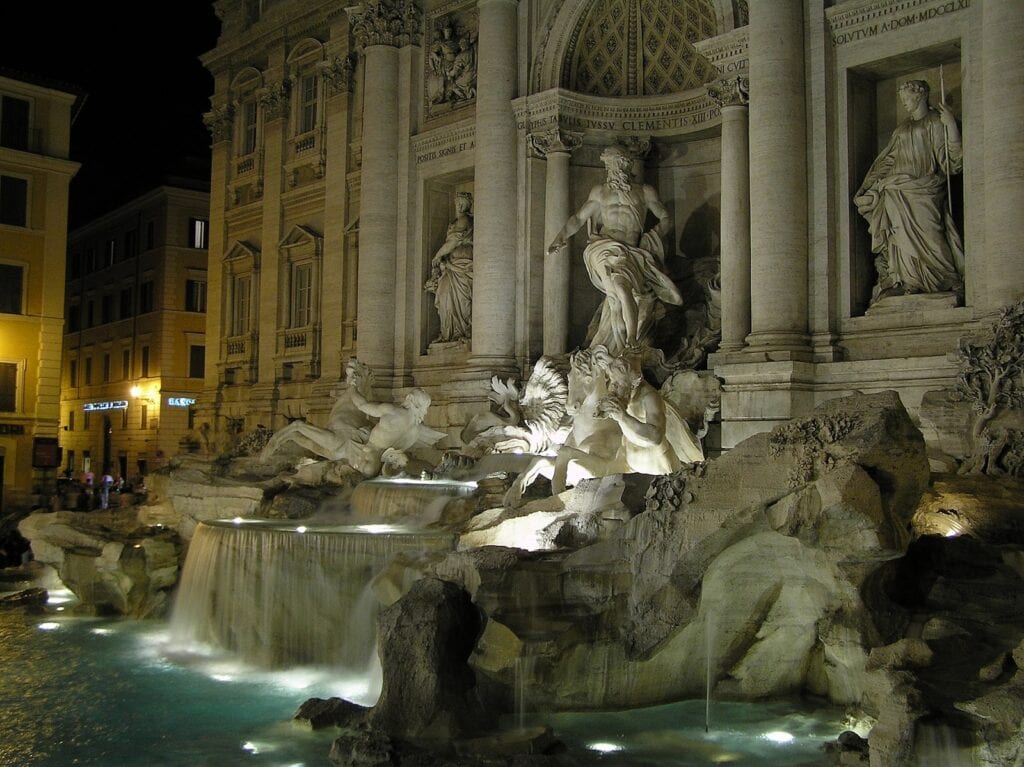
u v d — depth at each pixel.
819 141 20.25
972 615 11.80
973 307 18.17
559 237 24.64
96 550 21.95
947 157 19.02
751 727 12.51
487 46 27.09
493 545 14.29
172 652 17.72
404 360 30.25
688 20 25.25
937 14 18.94
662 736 12.16
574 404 20.00
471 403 26.20
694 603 12.65
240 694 14.90
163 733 13.02
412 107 30.78
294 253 36.00
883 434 11.80
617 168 24.23
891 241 19.61
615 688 13.03
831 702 13.28
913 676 10.62
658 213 24.44
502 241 26.62
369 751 11.44
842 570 11.97
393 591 14.82
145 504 26.27
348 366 24.73
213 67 40.94
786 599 13.30
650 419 16.22
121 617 21.23
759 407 19.66
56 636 19.25
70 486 44.91
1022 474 15.20
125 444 60.09
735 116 21.95
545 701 12.80
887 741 10.02
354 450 23.50
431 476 21.77
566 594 12.93
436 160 30.02
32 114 44.47
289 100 36.88
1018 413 15.66
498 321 26.52
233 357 38.97
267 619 16.72
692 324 24.45
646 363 23.02
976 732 9.72
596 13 26.06
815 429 12.27
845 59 20.23
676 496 12.95
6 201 43.62
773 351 19.72
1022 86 16.97
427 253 30.41
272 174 37.06
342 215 33.38
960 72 19.62
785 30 20.25
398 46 31.00
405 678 12.38
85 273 66.19
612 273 23.48
